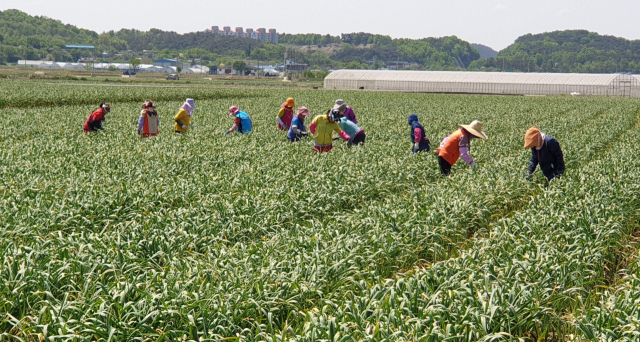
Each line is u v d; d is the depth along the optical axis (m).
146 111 20.75
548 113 41.69
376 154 16.97
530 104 55.47
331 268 7.61
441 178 14.98
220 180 13.03
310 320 6.28
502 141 21.66
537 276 7.50
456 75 114.06
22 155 15.83
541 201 11.18
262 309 6.62
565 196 11.71
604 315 6.41
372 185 13.14
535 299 6.83
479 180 12.91
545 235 9.08
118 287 6.83
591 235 9.17
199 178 13.34
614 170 14.73
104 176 13.22
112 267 7.64
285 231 9.73
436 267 7.55
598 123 31.97
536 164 14.05
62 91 53.78
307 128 27.98
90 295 6.88
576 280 7.80
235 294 6.80
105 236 8.70
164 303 6.33
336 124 17.44
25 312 6.75
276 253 8.34
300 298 7.08
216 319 6.25
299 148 17.95
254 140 19.67
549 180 13.87
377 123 29.47
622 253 9.61
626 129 30.64
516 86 107.19
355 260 8.21
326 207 11.46
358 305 6.59
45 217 9.81
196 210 10.41
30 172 13.41
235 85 114.56
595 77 103.50
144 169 14.12
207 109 38.69
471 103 56.69
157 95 56.06
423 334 6.02
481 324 6.20
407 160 15.97
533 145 13.52
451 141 14.67
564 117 37.00
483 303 6.46
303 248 8.48
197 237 9.10
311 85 137.25
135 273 7.73
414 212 10.24
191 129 23.61
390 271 8.59
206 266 7.72
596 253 8.39
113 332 5.84
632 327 6.01
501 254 8.20
